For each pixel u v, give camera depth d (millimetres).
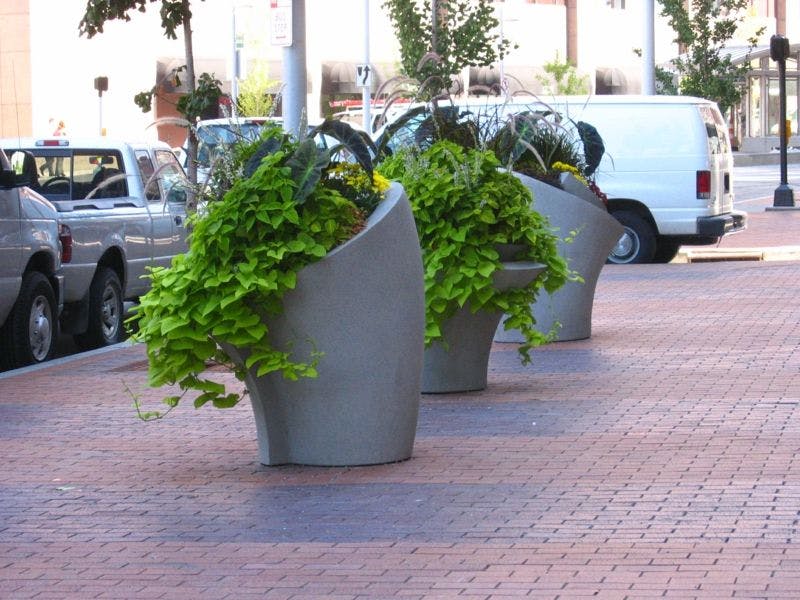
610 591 6070
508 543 6867
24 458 9156
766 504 7438
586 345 13711
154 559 6801
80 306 15219
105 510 7766
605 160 22500
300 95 13031
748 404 10312
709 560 6473
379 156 11789
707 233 22328
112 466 8875
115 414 10672
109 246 15547
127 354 14125
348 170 8664
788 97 75062
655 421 9781
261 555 6812
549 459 8680
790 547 6648
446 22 23266
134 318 8508
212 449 9352
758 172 54688
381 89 12539
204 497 8000
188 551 6922
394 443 8656
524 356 11289
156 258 16750
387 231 8312
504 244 10836
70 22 50062
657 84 35000
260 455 8766
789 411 10008
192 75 14047
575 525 7152
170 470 8727
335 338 8398
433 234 10711
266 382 8555
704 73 34062
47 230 14086
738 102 34281
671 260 24141
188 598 6203
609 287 19016
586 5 64938
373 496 7891
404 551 6793
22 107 49906
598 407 10391
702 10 33781
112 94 50500
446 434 9570
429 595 6121
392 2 23250
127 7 14000
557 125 13133
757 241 25781
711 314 15812
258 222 8180
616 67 67000
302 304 8305
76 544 7094
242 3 49562
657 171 22422
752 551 6594
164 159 17656
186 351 8305
